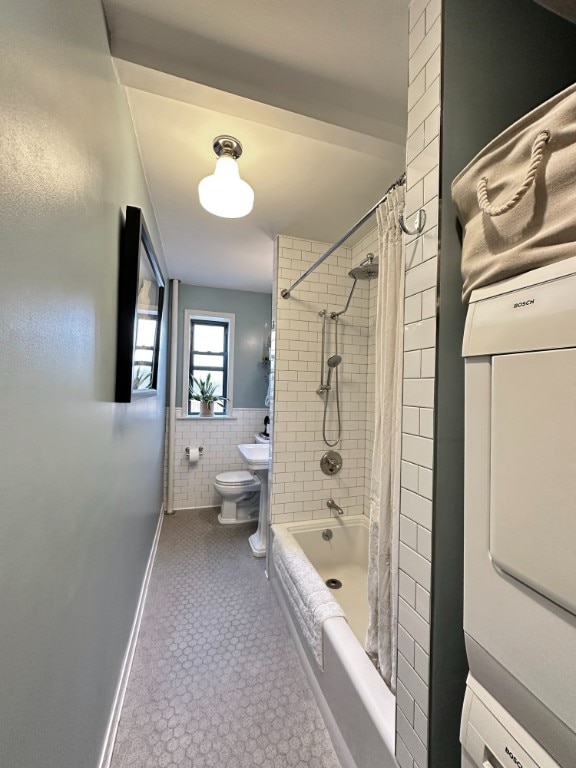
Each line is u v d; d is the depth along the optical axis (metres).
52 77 0.59
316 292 2.28
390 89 1.19
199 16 0.93
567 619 0.44
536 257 0.51
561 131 0.48
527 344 0.51
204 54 1.03
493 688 0.57
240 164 1.53
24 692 0.53
